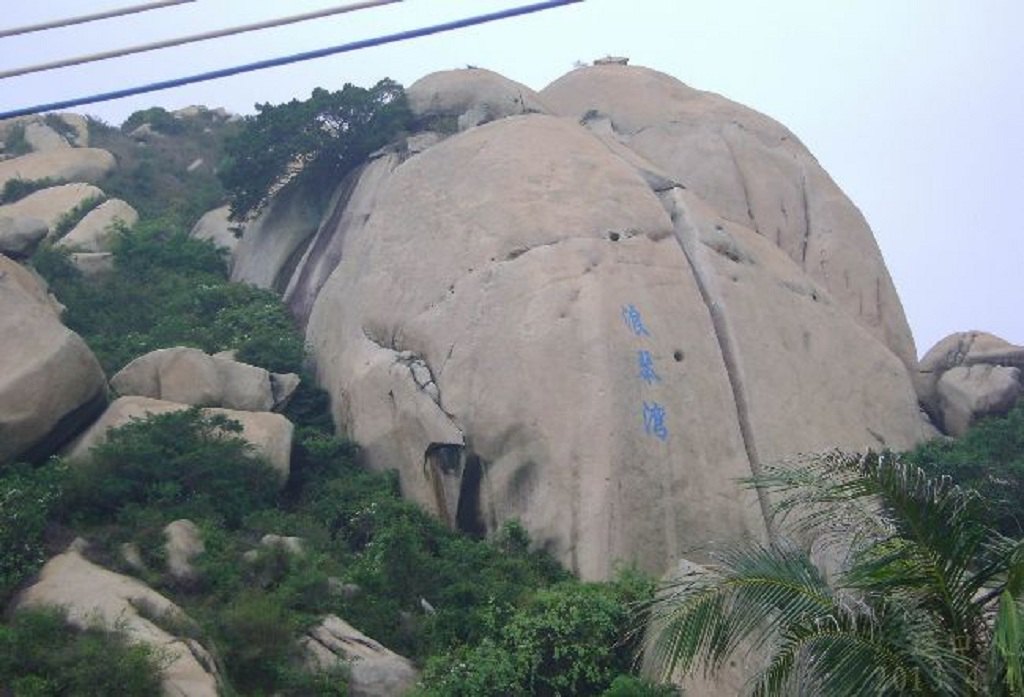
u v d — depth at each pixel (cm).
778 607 1242
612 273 2986
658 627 1354
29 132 5128
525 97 3728
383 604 2425
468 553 2603
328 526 2736
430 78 3784
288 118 3697
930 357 3553
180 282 3681
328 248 3569
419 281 3134
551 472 2731
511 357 2880
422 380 2956
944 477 1307
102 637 2133
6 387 2630
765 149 3784
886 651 1198
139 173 4831
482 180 3234
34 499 2452
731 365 2994
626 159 3459
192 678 2084
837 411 3058
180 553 2430
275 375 3127
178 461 2652
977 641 1223
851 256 3641
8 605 2266
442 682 2209
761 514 2769
